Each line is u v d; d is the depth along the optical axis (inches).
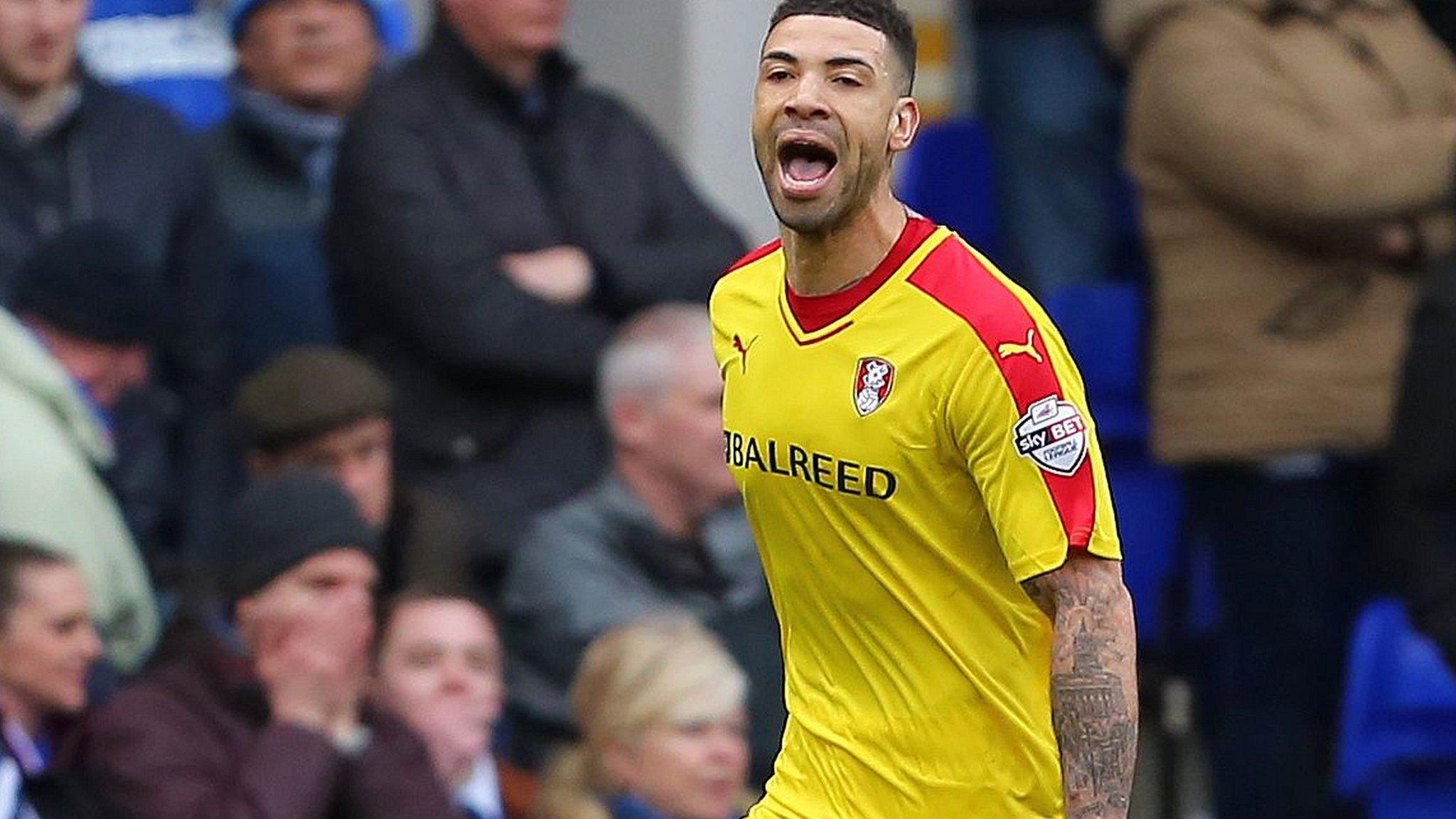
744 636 962.7
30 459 903.1
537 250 1027.3
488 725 911.0
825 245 625.3
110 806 850.1
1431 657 1035.3
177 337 1016.2
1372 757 1035.3
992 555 636.7
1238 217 1037.2
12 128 998.4
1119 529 1141.1
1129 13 1063.6
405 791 870.4
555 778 928.3
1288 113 1032.8
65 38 999.0
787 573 660.1
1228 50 1039.6
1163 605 1114.7
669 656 922.7
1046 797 653.9
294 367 946.7
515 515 994.1
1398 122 1047.0
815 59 613.3
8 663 865.5
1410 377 1007.0
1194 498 1066.1
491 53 1026.7
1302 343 1033.5
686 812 916.6
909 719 652.7
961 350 616.4
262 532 873.5
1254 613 1047.6
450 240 1003.3
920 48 1268.5
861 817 663.8
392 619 903.1
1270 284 1035.3
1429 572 1003.3
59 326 964.0
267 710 869.8
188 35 1155.9
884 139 617.9
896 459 627.5
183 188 1029.8
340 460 938.1
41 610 868.0
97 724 859.4
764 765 952.3
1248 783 1047.6
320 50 1089.4
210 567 895.7
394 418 983.6
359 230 1012.5
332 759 858.8
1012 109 1199.6
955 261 624.1
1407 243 1034.1
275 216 1088.2
